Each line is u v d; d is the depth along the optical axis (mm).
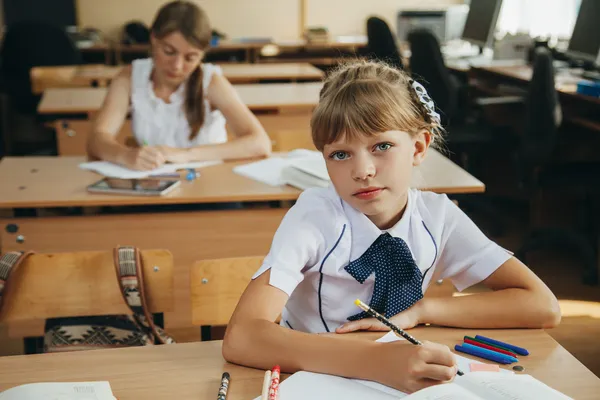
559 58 4906
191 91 2822
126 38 7141
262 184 2449
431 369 1098
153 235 2463
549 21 6363
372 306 1363
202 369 1243
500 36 6070
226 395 1151
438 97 4418
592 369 2613
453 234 1451
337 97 1237
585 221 3688
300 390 1131
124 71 2908
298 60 6988
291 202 2664
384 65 1342
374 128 1217
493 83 4973
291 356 1196
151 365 1258
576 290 3355
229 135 3809
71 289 1662
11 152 5020
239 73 5172
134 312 1662
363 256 1358
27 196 2338
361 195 1258
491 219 4258
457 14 6793
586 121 3662
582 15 4215
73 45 5590
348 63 1355
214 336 2062
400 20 6824
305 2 7742
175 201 2318
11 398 1113
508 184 4598
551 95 3359
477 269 1441
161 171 2562
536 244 3656
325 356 1178
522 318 1370
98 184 2410
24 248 2436
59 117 4980
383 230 1383
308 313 1424
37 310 1662
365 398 1107
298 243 1337
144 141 2867
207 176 2535
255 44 6840
